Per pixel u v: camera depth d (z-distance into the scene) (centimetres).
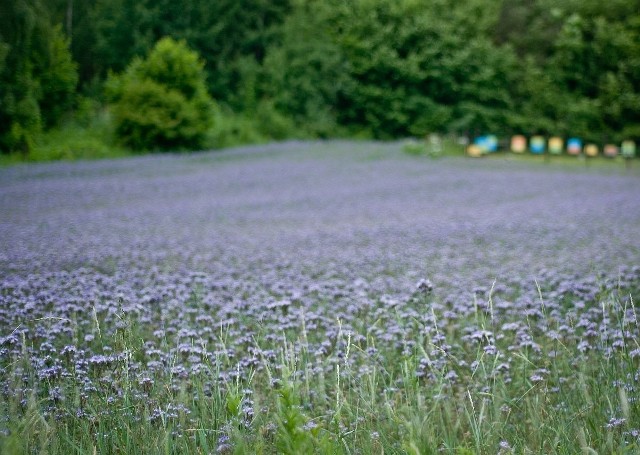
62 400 509
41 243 1362
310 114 5556
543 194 2723
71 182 2716
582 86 5819
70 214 1922
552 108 5825
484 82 5959
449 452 433
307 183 3031
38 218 1811
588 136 5669
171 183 2853
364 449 446
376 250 1373
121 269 1078
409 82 5988
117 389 530
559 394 556
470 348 704
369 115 5884
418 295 890
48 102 3859
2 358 596
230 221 1891
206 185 2839
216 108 4988
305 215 2059
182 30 5478
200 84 4250
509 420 525
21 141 3441
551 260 1241
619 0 5734
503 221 1877
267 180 3097
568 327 714
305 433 349
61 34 4097
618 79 5672
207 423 475
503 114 5938
